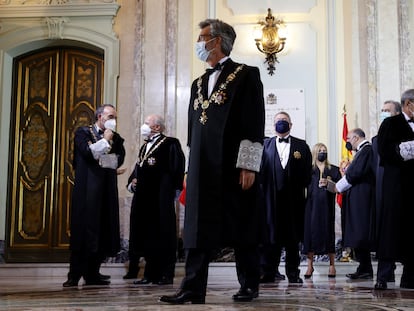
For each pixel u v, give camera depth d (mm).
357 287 4645
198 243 2834
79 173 5180
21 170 8430
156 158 5402
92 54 8531
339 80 8000
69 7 8219
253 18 8242
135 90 8016
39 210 8336
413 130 4328
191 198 2918
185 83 8008
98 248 5105
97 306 2783
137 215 5379
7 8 8289
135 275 6492
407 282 4480
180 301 2857
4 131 8258
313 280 5875
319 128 7926
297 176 5391
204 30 3107
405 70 7742
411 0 7914
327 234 6277
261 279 5387
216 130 2941
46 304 2951
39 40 8258
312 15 8180
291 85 8055
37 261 8219
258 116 2975
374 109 7711
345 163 7289
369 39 7840
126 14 8242
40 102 8547
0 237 8109
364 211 5879
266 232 3035
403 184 4312
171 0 8172
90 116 8453
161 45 8070
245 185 2883
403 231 4281
